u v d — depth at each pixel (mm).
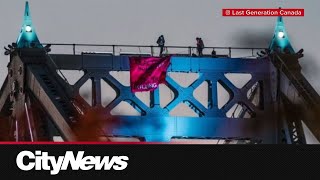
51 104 66625
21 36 71062
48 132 69125
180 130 72938
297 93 72438
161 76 72688
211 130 73250
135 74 72312
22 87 70312
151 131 72438
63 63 71750
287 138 73250
